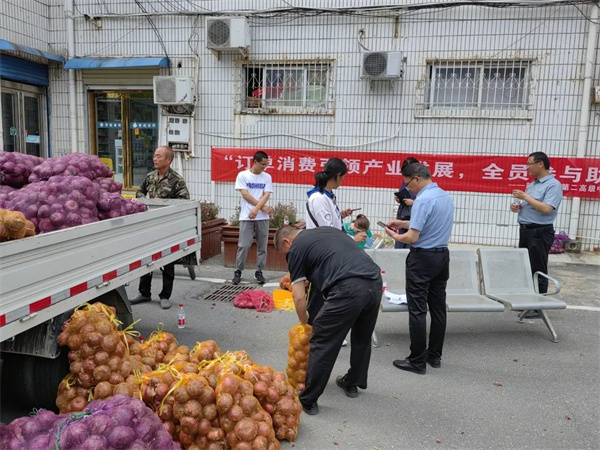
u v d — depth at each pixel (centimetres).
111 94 948
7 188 352
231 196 890
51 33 927
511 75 773
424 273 371
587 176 761
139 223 351
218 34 813
